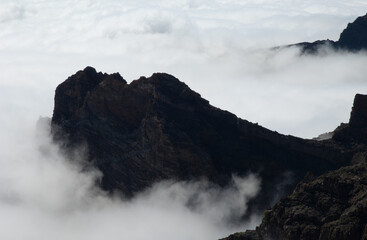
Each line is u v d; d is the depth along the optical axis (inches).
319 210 2453.2
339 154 3336.6
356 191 2466.8
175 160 3341.5
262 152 3378.4
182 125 3412.9
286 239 2384.4
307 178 3095.5
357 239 2251.5
